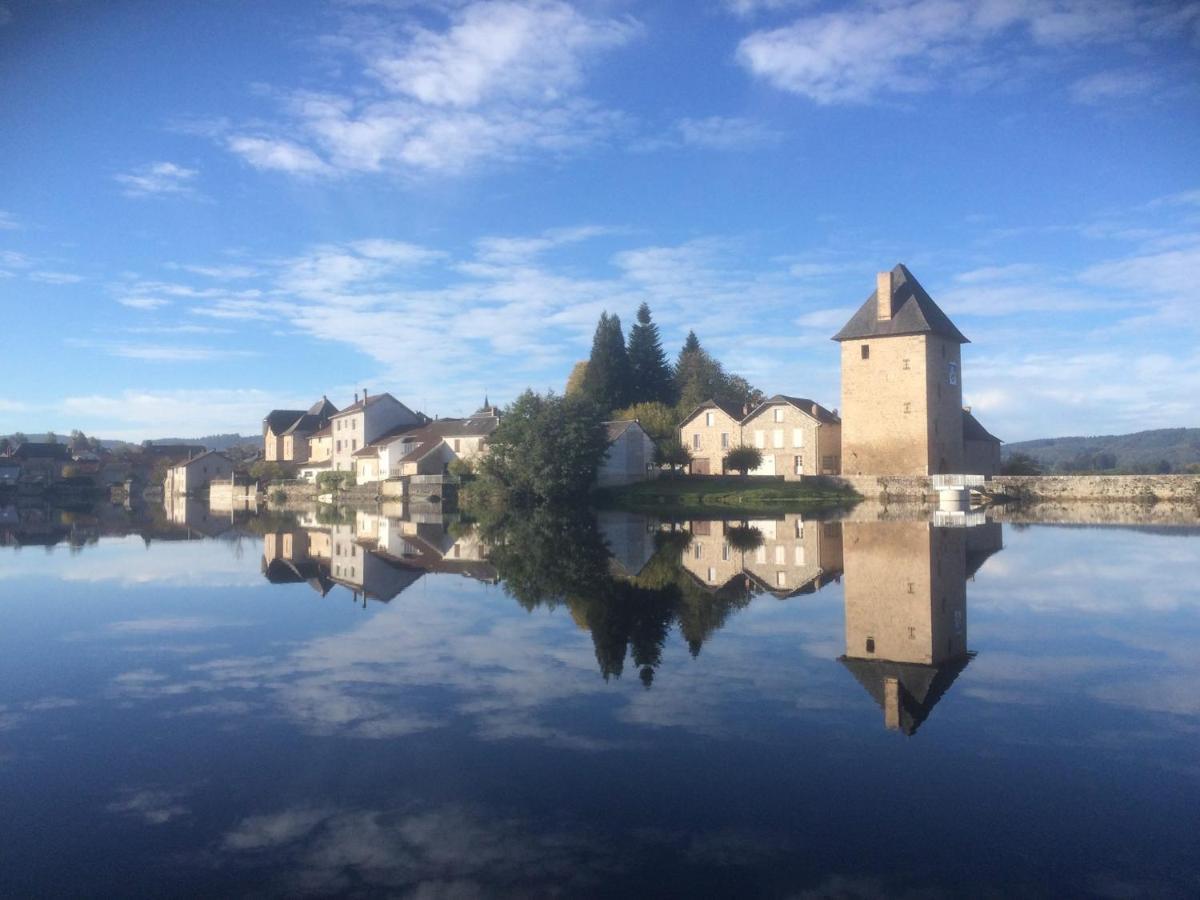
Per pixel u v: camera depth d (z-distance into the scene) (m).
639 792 6.68
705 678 9.93
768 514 42.41
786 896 5.19
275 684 9.91
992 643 11.66
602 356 90.19
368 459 79.12
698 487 60.00
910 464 58.12
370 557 24.52
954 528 31.33
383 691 9.53
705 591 16.48
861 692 9.34
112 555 25.73
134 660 11.23
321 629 13.22
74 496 107.25
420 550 26.42
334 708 8.89
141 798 6.69
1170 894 5.18
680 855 5.70
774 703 8.95
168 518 49.62
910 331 58.09
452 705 8.96
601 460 58.53
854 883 5.34
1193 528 30.66
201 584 18.72
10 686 9.95
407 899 5.20
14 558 24.91
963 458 63.41
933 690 9.39
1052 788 6.71
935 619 13.39
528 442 54.56
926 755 7.42
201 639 12.56
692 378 93.06
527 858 5.68
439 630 12.99
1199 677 9.88
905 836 5.95
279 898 5.23
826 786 6.78
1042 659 10.76
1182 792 6.63
